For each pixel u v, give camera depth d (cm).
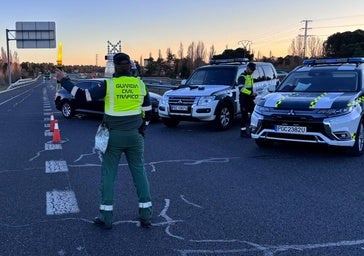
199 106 1138
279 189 594
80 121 1495
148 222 456
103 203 452
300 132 777
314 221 468
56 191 589
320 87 880
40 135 1134
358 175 668
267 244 408
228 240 418
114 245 409
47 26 4844
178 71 7488
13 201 545
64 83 455
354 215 486
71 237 428
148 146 941
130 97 452
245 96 1053
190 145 952
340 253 387
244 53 7094
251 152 860
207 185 618
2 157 828
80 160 798
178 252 392
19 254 389
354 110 773
